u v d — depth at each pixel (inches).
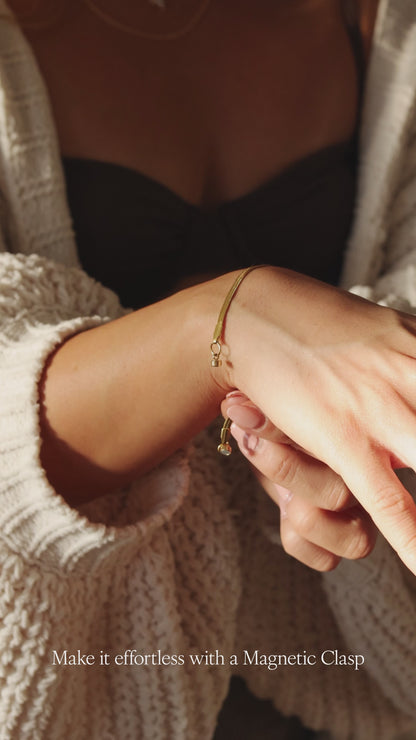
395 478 19.3
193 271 30.8
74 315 24.8
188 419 22.2
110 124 29.7
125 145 29.7
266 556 27.7
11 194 27.5
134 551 23.6
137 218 29.6
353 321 20.7
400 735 31.6
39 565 22.4
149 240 29.9
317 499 21.9
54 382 22.1
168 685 24.7
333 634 28.9
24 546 22.2
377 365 20.0
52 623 22.6
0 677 22.5
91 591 23.4
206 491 25.0
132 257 29.9
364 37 32.6
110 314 25.5
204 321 21.4
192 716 25.3
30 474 21.7
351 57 32.8
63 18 29.9
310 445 20.1
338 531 22.6
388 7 31.2
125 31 30.5
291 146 31.8
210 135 31.2
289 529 23.5
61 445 22.3
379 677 28.0
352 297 21.3
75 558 22.5
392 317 20.7
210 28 31.4
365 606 26.4
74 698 23.7
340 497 21.8
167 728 25.2
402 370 19.8
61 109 29.5
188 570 25.0
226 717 30.2
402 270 29.3
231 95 31.4
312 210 31.7
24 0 29.4
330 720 29.8
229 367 21.2
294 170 31.7
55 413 22.0
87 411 22.0
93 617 23.9
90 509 23.9
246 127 31.4
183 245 30.7
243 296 21.4
